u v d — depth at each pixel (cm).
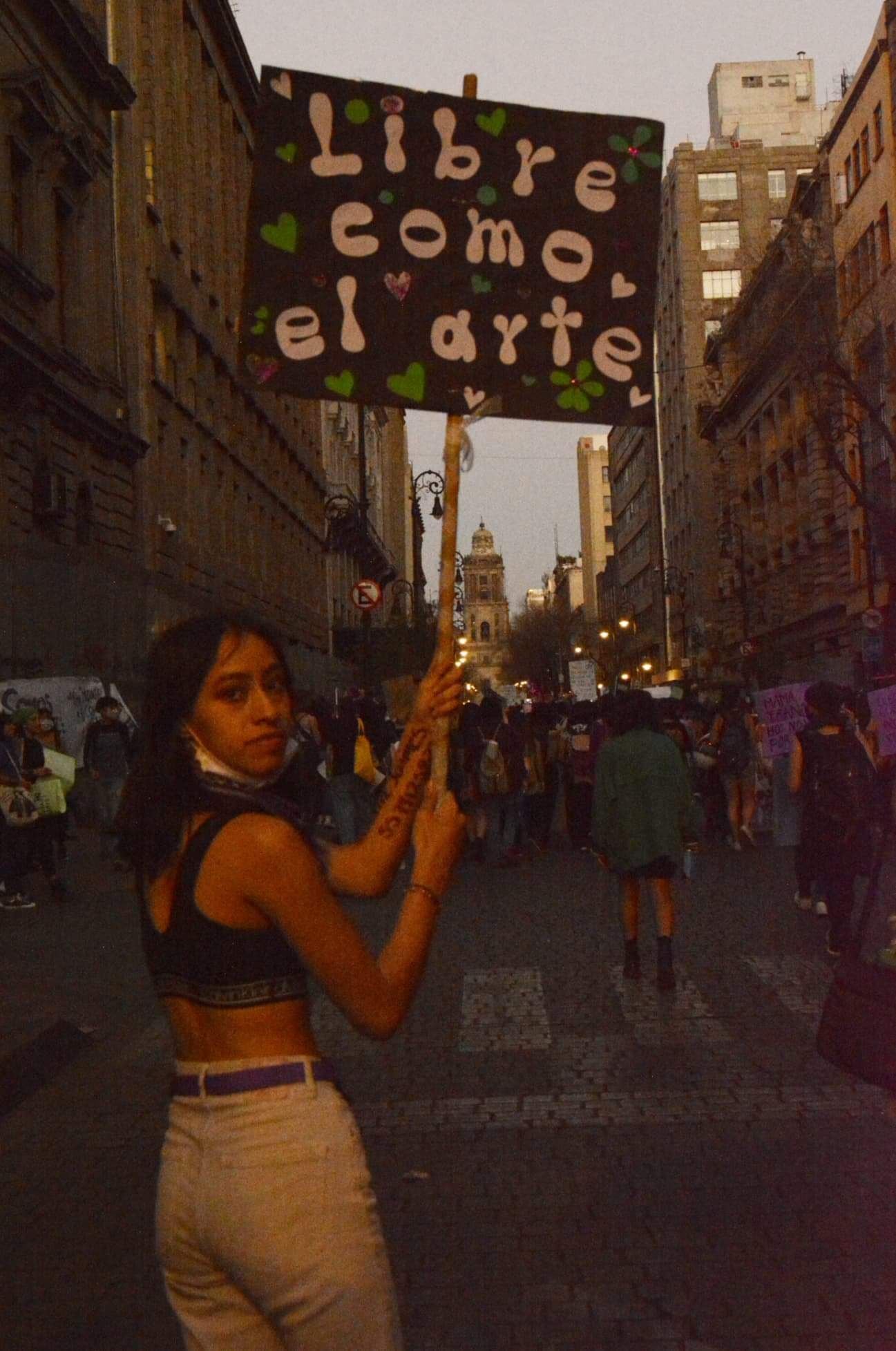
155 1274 496
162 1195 249
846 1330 433
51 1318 462
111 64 3128
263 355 395
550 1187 581
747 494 6538
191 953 246
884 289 4066
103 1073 802
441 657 301
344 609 7450
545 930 1264
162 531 3500
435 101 406
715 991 966
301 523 6088
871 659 3884
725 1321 443
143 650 2950
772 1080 736
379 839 277
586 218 412
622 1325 444
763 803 1952
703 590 7750
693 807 977
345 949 247
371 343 399
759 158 8238
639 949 1142
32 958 1161
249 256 396
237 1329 252
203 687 262
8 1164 634
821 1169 589
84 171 2911
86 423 2861
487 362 405
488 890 1575
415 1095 735
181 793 256
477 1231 532
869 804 1042
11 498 2495
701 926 1250
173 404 3725
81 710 2011
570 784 2005
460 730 1784
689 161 8294
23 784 1462
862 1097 697
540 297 409
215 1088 244
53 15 2714
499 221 408
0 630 2236
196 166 4253
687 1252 502
